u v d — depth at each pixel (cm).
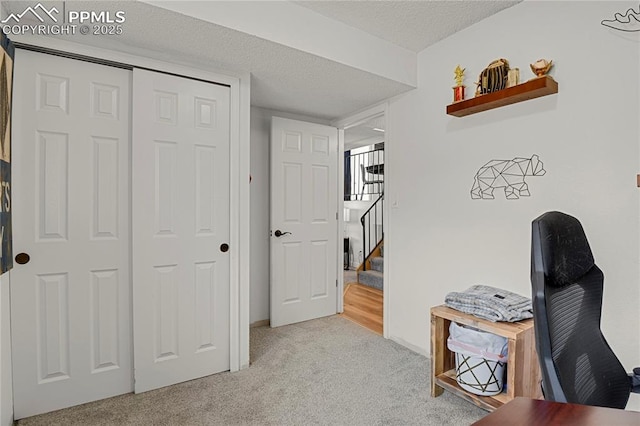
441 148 253
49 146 184
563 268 99
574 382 91
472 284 232
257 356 262
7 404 168
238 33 188
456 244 242
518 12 205
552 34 189
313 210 353
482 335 182
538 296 91
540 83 180
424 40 252
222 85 233
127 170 204
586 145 176
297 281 343
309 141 349
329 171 364
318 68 235
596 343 106
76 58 190
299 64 228
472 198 232
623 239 164
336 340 296
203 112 226
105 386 200
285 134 333
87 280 195
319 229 358
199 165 225
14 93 175
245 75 241
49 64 183
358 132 510
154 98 209
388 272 301
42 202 182
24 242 178
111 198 200
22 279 178
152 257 210
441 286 253
